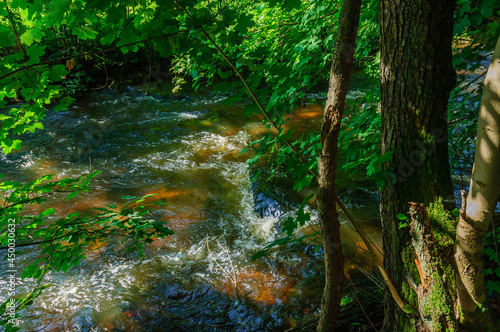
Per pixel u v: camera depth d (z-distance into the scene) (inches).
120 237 190.1
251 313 138.3
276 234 190.1
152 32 62.9
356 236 177.6
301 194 219.8
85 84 463.2
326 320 79.4
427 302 68.1
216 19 61.9
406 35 67.3
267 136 72.2
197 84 97.0
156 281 159.5
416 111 68.9
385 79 72.8
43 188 90.6
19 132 83.8
